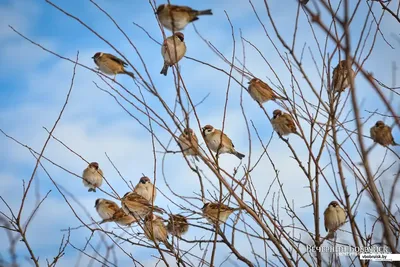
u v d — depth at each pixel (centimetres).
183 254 776
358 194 695
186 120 695
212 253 741
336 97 717
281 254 712
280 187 811
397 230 650
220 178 713
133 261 752
